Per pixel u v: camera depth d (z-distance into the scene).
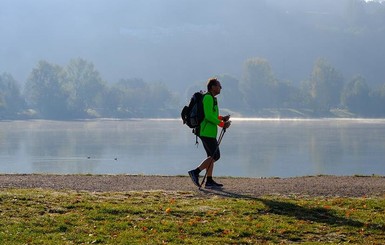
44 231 12.63
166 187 17.91
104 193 16.36
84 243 11.93
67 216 13.60
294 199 15.84
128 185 18.38
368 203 15.23
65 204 14.62
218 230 12.89
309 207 14.61
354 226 13.28
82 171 56.22
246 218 13.72
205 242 12.13
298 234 12.80
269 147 90.12
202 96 17.20
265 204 14.80
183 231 12.80
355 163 67.50
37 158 72.38
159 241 12.09
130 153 79.75
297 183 18.92
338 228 13.15
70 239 12.17
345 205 15.13
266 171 59.16
